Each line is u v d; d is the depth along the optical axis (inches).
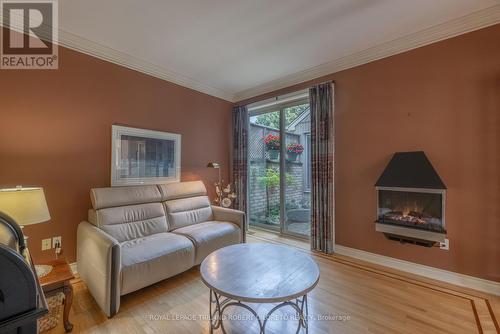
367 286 93.5
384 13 87.9
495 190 87.7
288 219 160.4
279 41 107.3
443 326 70.1
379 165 114.0
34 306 25.6
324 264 114.3
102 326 71.0
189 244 101.7
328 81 129.6
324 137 130.0
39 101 94.7
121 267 78.8
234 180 178.5
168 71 137.6
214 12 87.0
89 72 108.0
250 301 55.1
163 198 123.9
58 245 98.3
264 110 171.8
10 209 65.1
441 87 97.8
